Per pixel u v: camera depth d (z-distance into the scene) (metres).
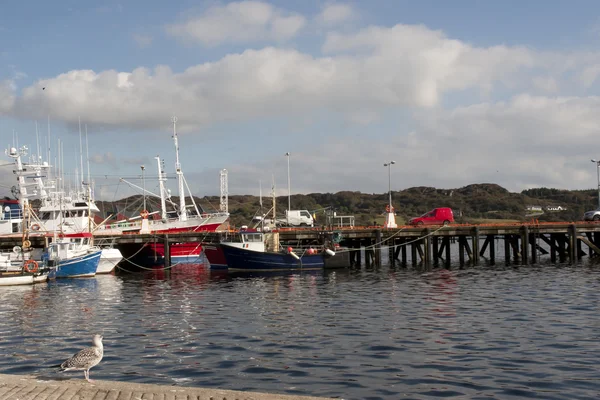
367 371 18.02
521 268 54.53
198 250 71.88
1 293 40.19
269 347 21.34
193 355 20.22
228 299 35.06
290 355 20.08
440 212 66.75
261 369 18.30
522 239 62.28
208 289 40.72
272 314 28.97
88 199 60.03
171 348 21.36
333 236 57.53
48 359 19.94
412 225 67.00
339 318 27.45
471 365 18.64
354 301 33.28
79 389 12.95
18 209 64.69
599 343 21.50
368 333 23.73
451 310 29.41
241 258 54.84
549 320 26.20
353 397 15.58
